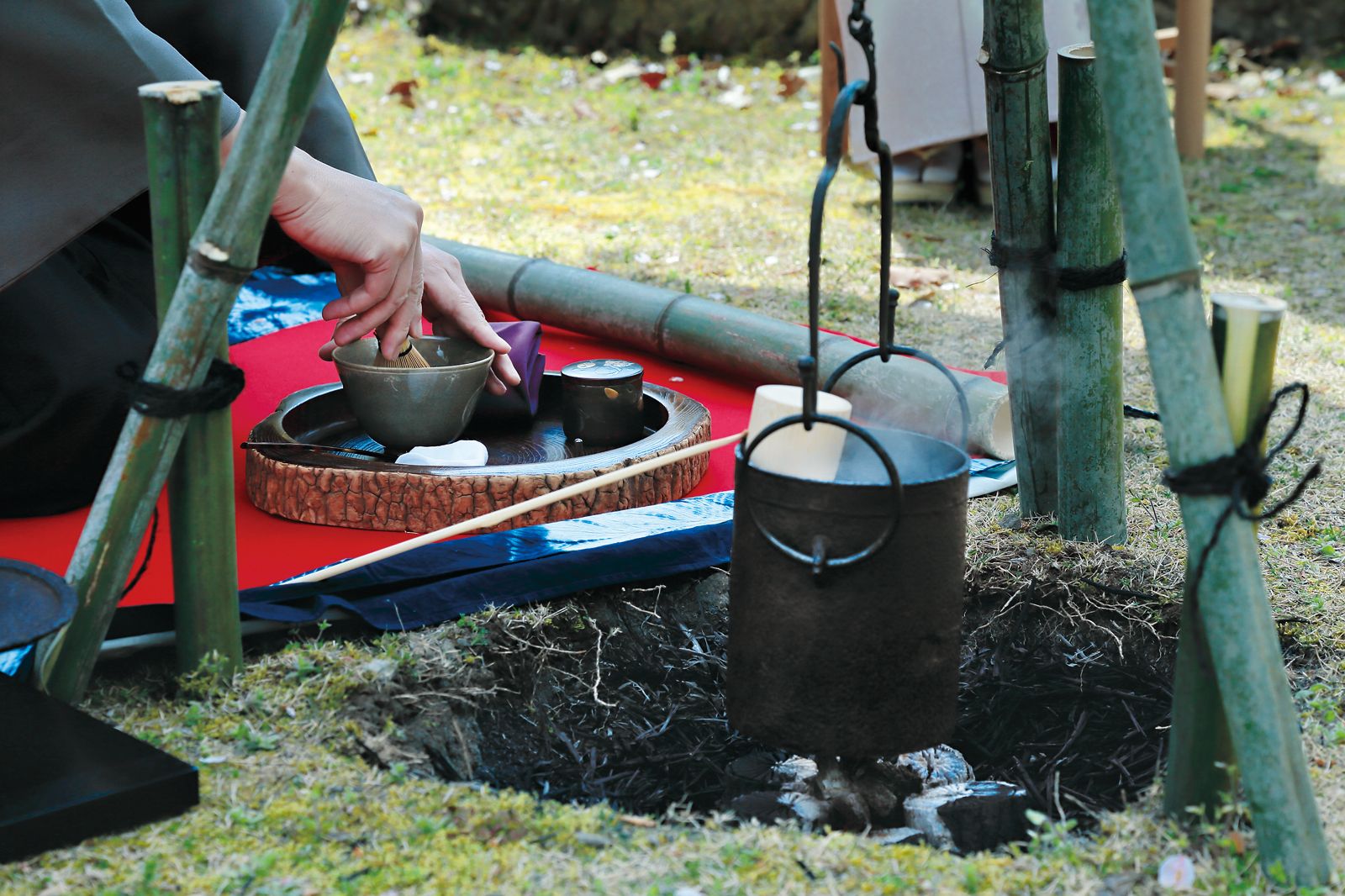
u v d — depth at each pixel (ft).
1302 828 4.82
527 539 7.32
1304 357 11.17
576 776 6.17
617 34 26.02
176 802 5.06
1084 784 6.18
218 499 5.83
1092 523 7.84
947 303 12.90
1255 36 25.80
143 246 9.41
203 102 5.37
